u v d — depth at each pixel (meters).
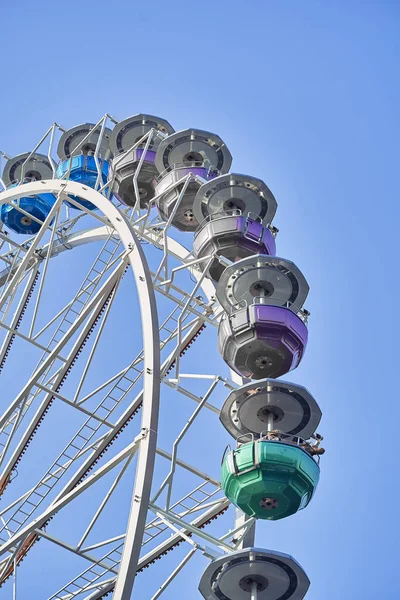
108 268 33.53
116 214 32.50
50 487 32.53
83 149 43.31
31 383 30.72
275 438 28.47
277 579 27.47
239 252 34.16
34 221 40.53
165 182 36.09
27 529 28.19
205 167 36.28
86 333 33.44
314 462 28.09
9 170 43.19
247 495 27.77
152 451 25.92
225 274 32.28
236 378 32.47
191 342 34.19
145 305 29.09
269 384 28.88
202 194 35.09
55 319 34.09
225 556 26.81
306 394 28.92
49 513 27.83
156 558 30.53
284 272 32.25
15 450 34.78
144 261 30.48
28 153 43.19
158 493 27.09
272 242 34.91
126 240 31.45
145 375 27.56
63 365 33.75
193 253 35.72
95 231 39.66
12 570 32.00
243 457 27.75
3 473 34.78
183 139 36.81
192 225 36.94
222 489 28.72
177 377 29.91
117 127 39.19
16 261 39.75
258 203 35.41
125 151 38.62
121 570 24.06
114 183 38.31
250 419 29.73
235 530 28.27
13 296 36.16
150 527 30.84
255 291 32.66
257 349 30.78
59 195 34.91
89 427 32.38
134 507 25.00
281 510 28.08
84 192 34.22
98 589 31.64
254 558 27.12
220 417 29.83
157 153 36.97
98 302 31.34
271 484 27.45
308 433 29.88
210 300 34.91
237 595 27.94
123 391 32.31
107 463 26.89
